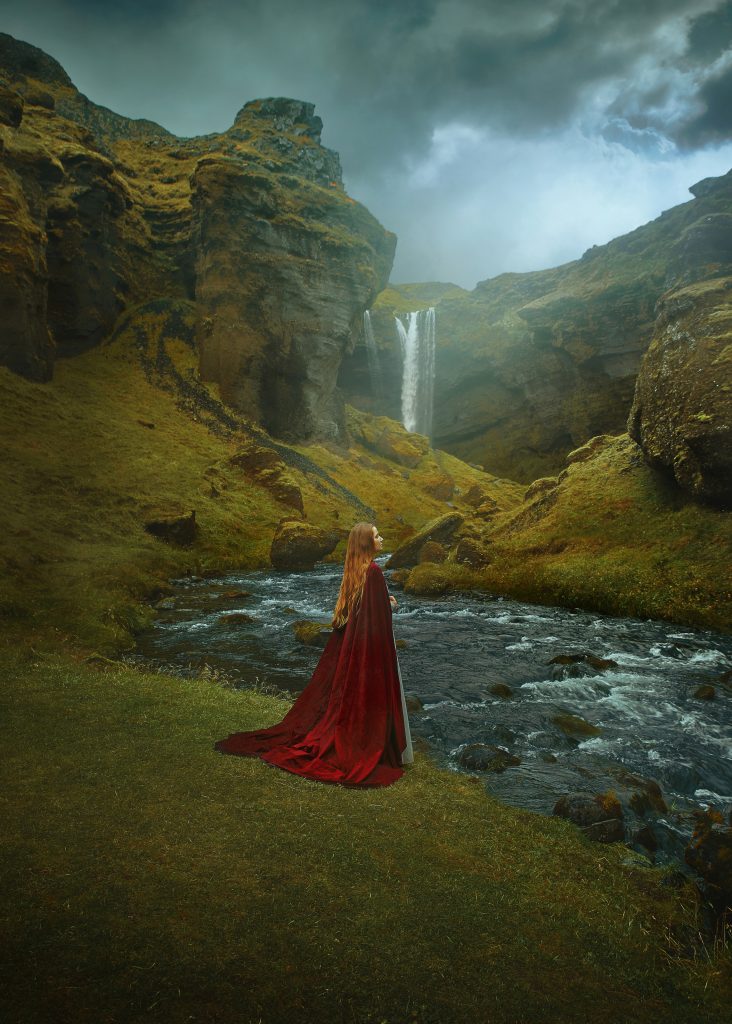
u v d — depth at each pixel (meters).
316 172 63.62
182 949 2.15
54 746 4.05
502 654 10.24
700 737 6.48
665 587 14.42
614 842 3.99
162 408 37.94
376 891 2.71
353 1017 1.96
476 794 4.20
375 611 4.37
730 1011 2.35
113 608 11.35
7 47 58.09
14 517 18.58
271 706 5.53
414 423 70.81
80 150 42.88
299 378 45.66
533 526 21.48
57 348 39.25
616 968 2.47
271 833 3.11
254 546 26.61
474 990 2.16
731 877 3.34
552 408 62.56
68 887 2.45
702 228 36.41
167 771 3.75
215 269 44.06
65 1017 1.80
